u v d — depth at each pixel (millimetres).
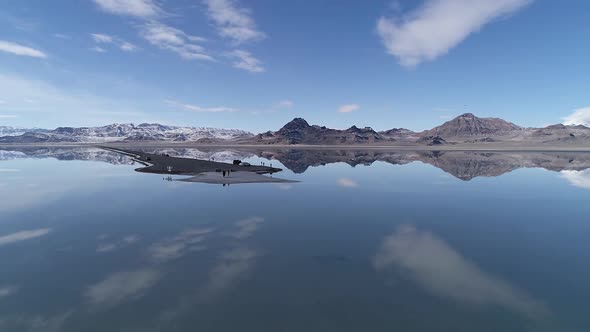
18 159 127125
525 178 70625
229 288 17594
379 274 19531
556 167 99000
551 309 15664
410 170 89375
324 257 22109
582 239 26344
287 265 20688
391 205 39656
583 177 72688
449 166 103562
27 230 28094
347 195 46344
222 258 21844
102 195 45062
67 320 14547
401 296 16875
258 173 76688
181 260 21422
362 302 16250
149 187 52750
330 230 28391
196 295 16766
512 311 15500
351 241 25516
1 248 23656
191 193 47156
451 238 26453
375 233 27734
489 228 29609
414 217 33531
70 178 65125
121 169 85125
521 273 19797
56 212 34656
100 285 17859
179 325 14133
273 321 14492
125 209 36281
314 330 13867
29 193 46500
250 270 19953
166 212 34906
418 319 14750
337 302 16188
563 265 20984
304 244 24750
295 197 44438
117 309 15477
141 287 17656
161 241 25266
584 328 14031
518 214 35406
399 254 22875
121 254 22547
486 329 14008
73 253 22609
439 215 34438
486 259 22031
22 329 13906
